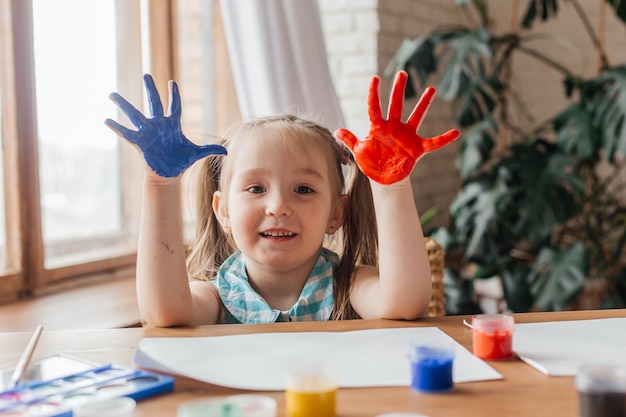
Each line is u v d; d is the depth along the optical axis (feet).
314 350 2.54
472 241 8.18
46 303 6.70
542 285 7.58
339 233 4.43
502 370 2.35
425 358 2.17
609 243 9.94
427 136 10.80
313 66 7.27
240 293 3.72
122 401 1.95
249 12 6.81
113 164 8.05
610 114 7.86
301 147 3.63
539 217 7.86
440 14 11.16
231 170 3.84
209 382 2.22
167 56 8.30
